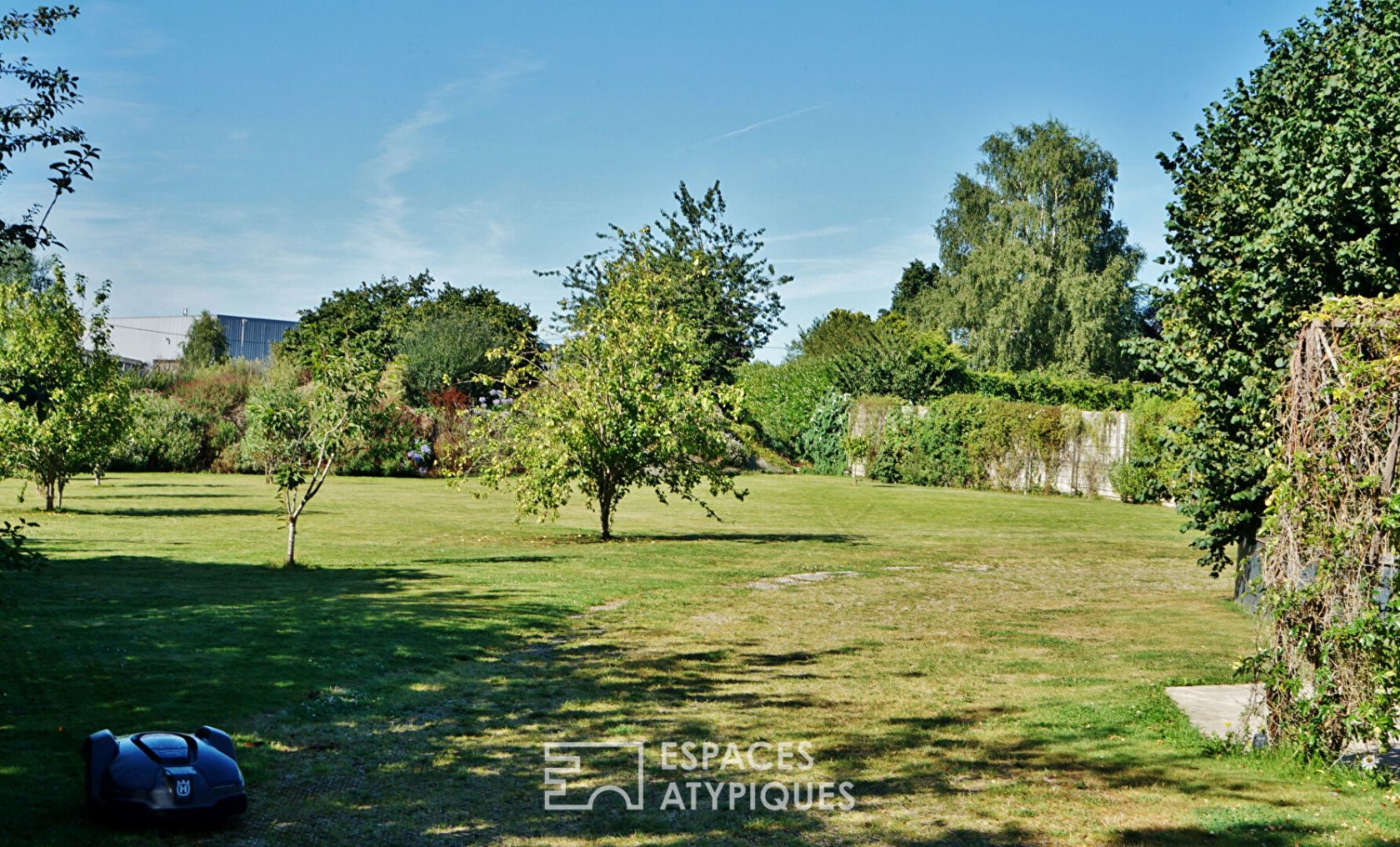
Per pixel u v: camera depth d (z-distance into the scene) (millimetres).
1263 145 11641
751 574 15289
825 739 7129
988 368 46906
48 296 20719
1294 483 6840
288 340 58875
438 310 63312
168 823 5066
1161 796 6051
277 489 29141
